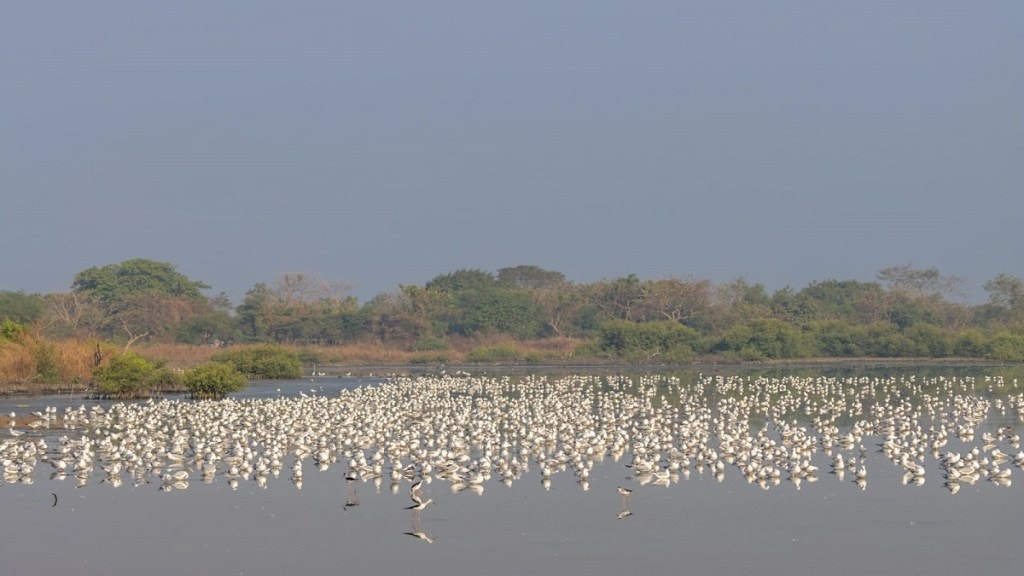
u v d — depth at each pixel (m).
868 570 42.56
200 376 109.56
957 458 62.38
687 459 64.12
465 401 104.69
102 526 50.41
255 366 149.00
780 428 78.44
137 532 49.22
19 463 65.00
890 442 69.12
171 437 77.44
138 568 43.81
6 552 46.22
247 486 59.22
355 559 44.59
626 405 95.38
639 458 63.47
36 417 90.56
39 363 120.94
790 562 43.66
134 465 65.94
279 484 59.75
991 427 83.62
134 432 76.12
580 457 65.94
